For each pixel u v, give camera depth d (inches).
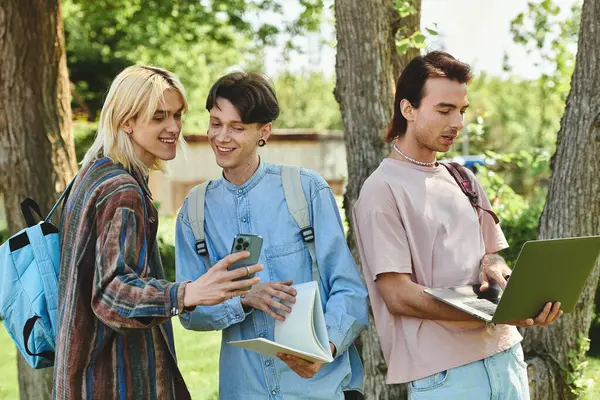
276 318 108.6
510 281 101.9
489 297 112.2
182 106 105.7
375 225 115.1
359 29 165.8
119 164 101.3
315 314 109.2
